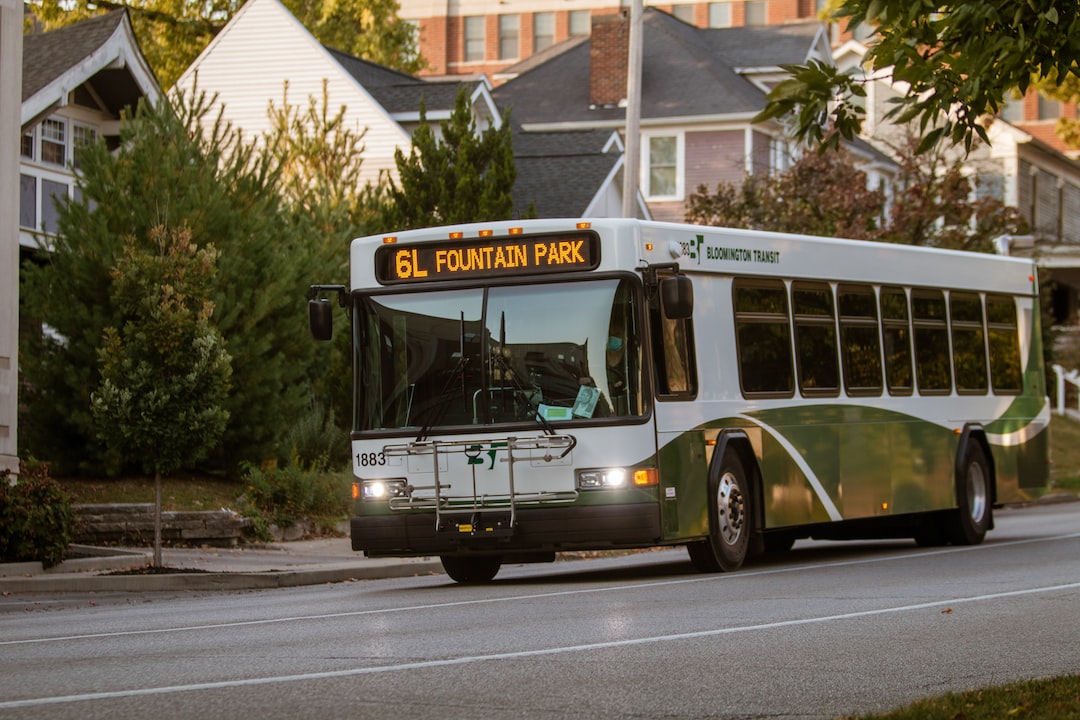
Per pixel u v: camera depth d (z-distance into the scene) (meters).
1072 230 122.31
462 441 27.03
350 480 42.75
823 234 64.06
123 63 59.38
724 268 29.61
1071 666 16.70
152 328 31.98
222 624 22.00
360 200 54.38
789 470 30.80
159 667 17.08
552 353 26.98
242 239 43.22
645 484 26.62
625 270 26.97
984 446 37.97
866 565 30.83
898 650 17.92
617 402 26.73
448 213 50.47
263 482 40.06
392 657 17.58
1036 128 137.88
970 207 66.38
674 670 16.38
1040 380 40.47
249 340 42.31
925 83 16.98
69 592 29.12
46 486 31.95
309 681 15.77
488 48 142.25
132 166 41.88
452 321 27.45
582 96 93.06
